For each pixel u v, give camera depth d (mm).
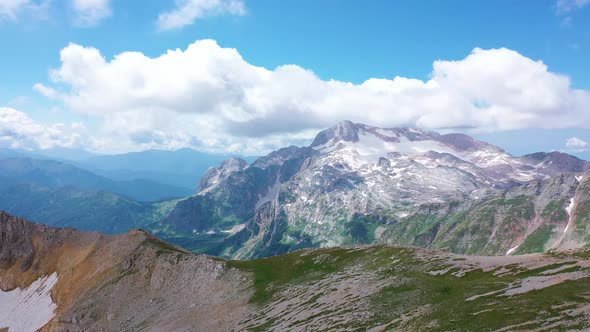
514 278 73562
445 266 93750
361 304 81375
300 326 81625
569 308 51438
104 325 140875
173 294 144500
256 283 128000
